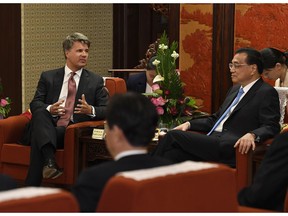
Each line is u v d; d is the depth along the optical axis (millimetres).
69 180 6004
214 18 7504
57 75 6387
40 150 5895
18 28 9445
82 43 6320
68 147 5992
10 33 9453
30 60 9641
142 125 2820
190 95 7766
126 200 2338
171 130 5387
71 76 6352
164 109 5973
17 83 9523
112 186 2373
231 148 5254
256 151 4938
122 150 2834
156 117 2885
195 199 2520
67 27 10266
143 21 11289
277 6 7082
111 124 2832
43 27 9812
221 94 7516
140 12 11250
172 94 5957
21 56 9484
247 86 5453
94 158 6016
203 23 7598
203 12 7586
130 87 6660
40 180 5996
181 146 5309
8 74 9516
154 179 2387
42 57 9852
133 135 2816
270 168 3523
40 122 5949
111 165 2758
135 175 2414
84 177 2744
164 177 2420
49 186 6199
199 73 7676
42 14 9773
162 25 11320
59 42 10133
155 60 6035
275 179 3504
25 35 9523
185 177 2482
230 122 5438
